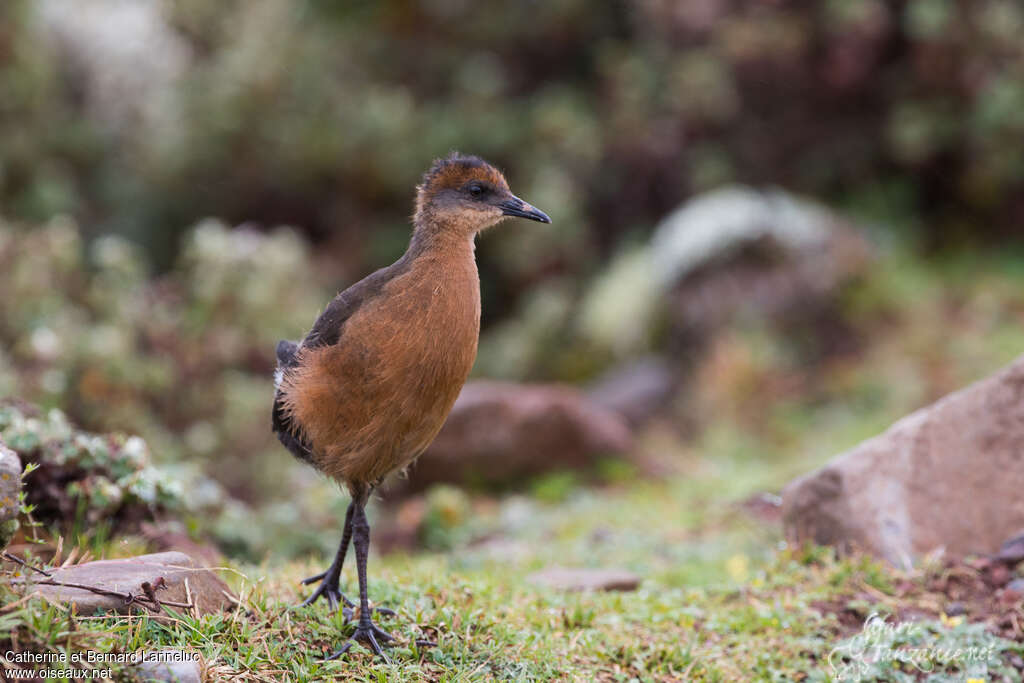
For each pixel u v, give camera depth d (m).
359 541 6.12
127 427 12.18
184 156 22.09
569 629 6.76
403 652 5.86
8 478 5.03
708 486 12.64
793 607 7.23
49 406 11.38
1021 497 7.68
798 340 16.52
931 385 14.80
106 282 13.76
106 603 5.41
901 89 18.84
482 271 21.17
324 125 21.72
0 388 10.88
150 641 5.38
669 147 20.28
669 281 17.61
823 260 17.06
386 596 6.64
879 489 7.97
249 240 14.63
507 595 7.28
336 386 5.93
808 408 15.23
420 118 21.83
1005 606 7.02
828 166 19.53
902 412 14.38
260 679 5.38
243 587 6.35
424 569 8.23
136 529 7.67
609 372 17.86
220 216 22.78
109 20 25.19
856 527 7.92
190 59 23.78
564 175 20.52
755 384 15.39
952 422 8.00
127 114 24.20
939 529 7.80
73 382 12.16
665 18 20.44
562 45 22.62
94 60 24.73
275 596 6.49
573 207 20.33
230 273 13.86
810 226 17.50
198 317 13.71
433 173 6.45
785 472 12.62
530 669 5.94
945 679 6.16
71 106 24.20
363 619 5.98
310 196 22.78
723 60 19.70
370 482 6.25
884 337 16.20
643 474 13.69
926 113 18.48
